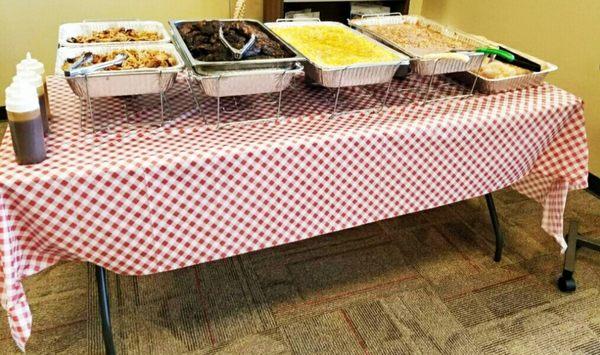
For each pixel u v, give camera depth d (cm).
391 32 180
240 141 120
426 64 145
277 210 127
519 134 148
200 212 118
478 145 143
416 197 144
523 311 168
